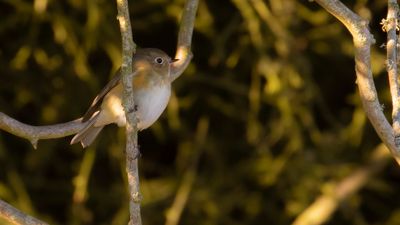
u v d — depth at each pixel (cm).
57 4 1105
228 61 1135
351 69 1235
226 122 1241
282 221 1219
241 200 1216
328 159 1209
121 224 1161
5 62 1161
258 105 1162
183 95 1213
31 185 1204
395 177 1277
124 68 557
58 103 1162
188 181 1173
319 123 1268
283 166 1188
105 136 1184
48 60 1138
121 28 554
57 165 1214
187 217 1214
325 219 1161
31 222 606
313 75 1250
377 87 1198
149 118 701
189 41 734
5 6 1152
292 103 1150
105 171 1232
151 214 1203
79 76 1108
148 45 1209
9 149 1197
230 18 1201
